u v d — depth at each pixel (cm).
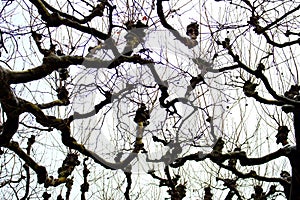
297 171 889
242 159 951
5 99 646
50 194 1102
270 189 1216
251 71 897
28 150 1042
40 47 833
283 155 912
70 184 1138
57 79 897
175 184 1142
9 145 778
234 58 909
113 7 806
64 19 777
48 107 838
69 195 1132
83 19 812
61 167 902
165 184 1130
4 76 628
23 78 658
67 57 721
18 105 671
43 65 680
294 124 891
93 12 814
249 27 943
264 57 952
